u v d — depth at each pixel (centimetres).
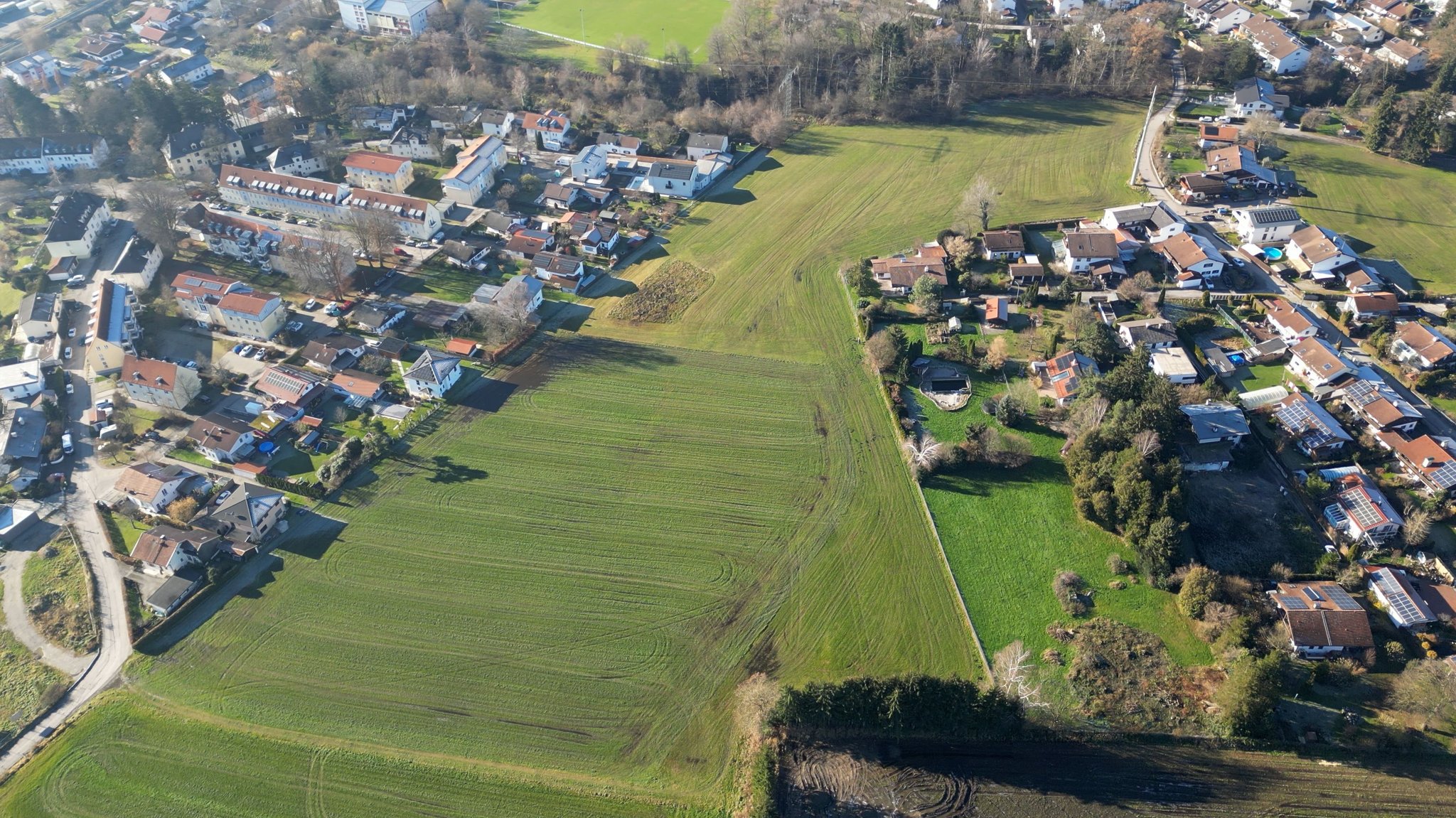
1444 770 9538
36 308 16112
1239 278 16588
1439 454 12494
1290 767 9619
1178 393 13762
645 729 10075
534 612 11331
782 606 11350
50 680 10612
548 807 9381
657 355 15662
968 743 9962
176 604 11344
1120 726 9981
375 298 16888
